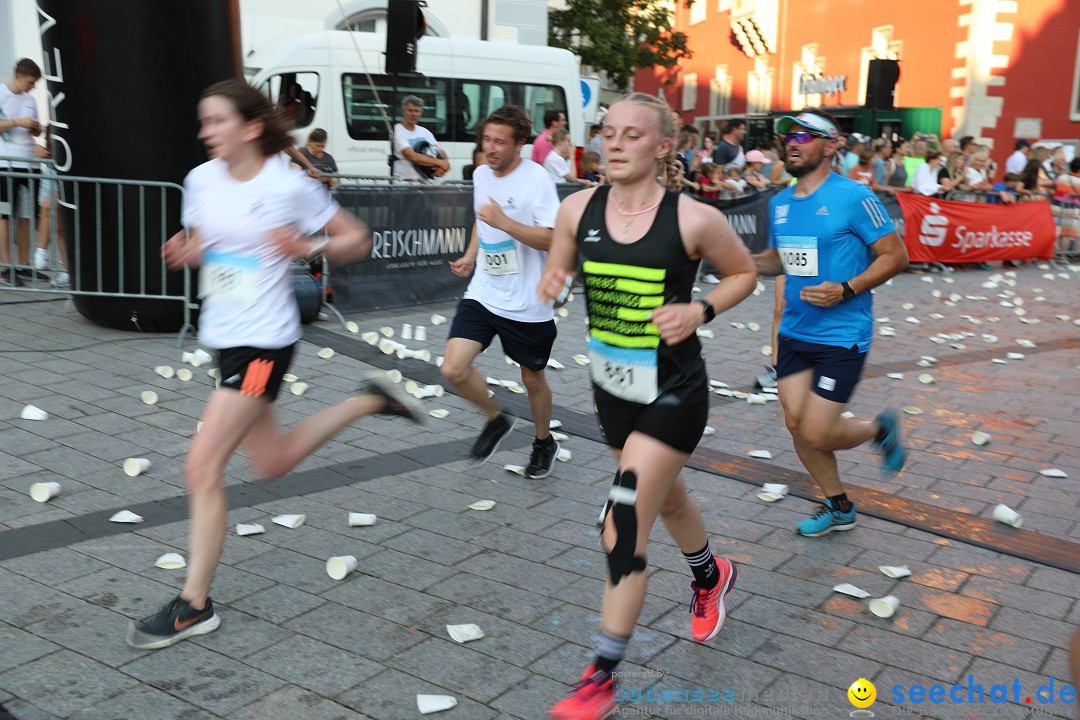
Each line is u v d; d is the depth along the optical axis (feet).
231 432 10.30
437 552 13.07
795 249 13.47
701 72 108.99
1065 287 42.24
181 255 10.71
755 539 14.01
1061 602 12.31
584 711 8.52
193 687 9.60
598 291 9.30
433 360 23.47
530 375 15.55
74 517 13.50
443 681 9.94
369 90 39.40
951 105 74.38
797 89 92.12
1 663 9.83
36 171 28.14
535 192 14.71
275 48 38.83
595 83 50.44
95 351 22.17
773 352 22.68
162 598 11.34
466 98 41.68
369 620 11.12
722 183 41.68
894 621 11.66
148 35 22.04
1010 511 14.84
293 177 10.38
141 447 16.38
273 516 13.96
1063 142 72.59
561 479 16.17
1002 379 24.79
